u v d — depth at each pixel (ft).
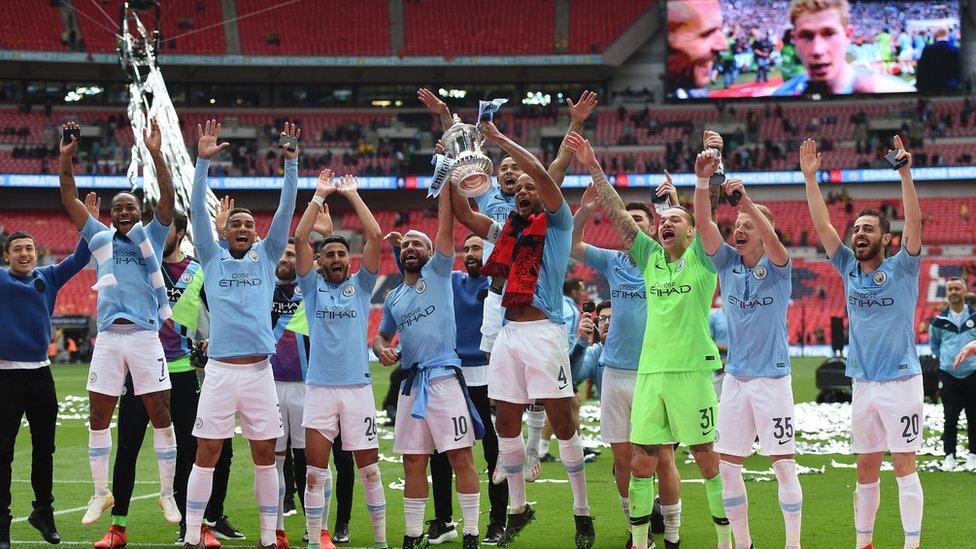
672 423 24.34
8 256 26.50
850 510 31.55
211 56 163.12
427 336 25.61
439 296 25.82
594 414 63.87
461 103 180.14
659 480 25.57
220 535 28.48
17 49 157.89
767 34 162.81
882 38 160.66
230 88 177.06
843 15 160.76
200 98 176.35
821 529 28.73
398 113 174.81
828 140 166.20
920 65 159.84
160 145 26.99
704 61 164.14
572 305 36.11
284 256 29.27
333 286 25.73
